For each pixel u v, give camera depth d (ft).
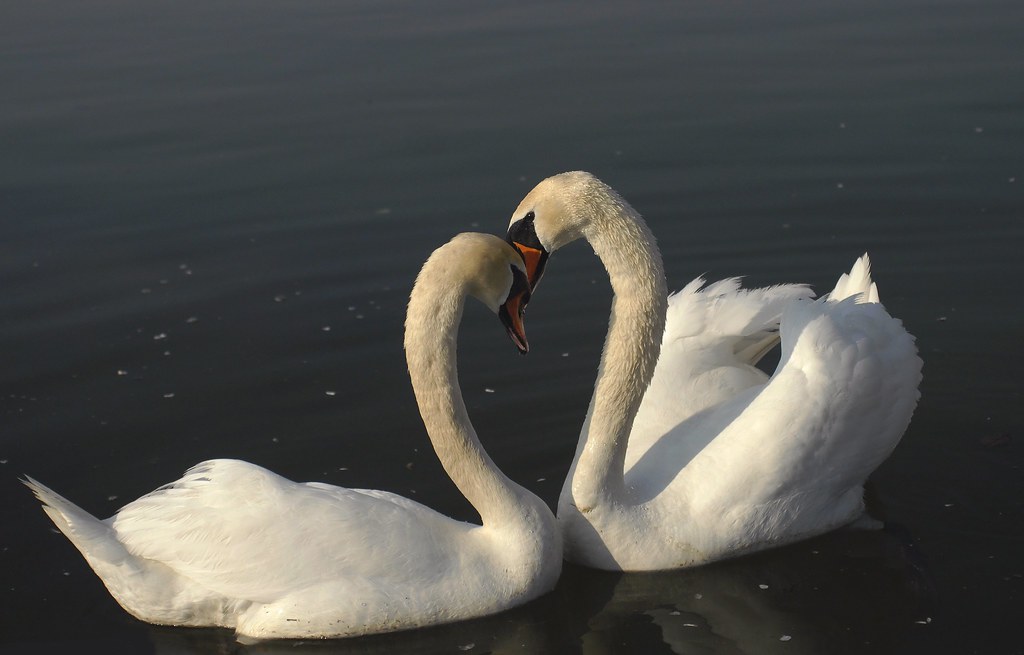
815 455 26.16
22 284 39.42
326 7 67.10
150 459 30.37
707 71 54.65
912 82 52.21
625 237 25.58
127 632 23.93
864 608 24.02
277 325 37.06
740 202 43.34
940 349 34.35
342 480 29.32
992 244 39.99
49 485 29.25
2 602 25.00
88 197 45.14
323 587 23.38
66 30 63.41
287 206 44.24
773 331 30.45
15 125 50.96
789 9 63.52
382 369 34.65
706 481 25.89
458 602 23.98
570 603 24.79
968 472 28.86
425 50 58.80
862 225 41.55
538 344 36.04
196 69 56.85
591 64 56.08
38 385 33.94
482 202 43.65
